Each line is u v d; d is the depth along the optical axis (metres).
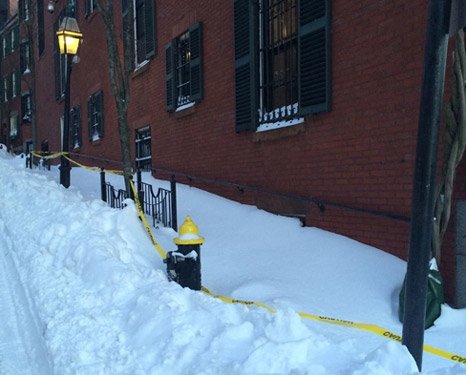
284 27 6.88
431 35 2.62
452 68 4.11
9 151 25.05
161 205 7.68
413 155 4.74
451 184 4.16
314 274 5.04
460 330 3.99
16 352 3.73
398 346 2.64
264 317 3.29
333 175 5.78
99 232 5.40
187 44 9.59
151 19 10.86
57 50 20.16
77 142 17.72
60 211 6.56
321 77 5.86
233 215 7.11
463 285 4.33
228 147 7.98
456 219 4.34
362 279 4.77
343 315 4.21
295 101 6.66
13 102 31.28
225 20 8.01
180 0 9.55
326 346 2.85
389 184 5.01
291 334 2.95
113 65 7.02
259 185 7.17
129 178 6.97
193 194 8.50
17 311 4.47
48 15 21.47
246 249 5.93
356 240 5.45
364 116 5.33
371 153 5.23
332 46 5.79
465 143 4.08
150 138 11.34
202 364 2.78
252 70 7.16
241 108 7.42
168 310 3.44
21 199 8.26
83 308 3.92
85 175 13.30
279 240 6.01
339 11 5.69
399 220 4.79
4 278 5.36
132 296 3.95
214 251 5.98
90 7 15.67
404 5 4.85
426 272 2.68
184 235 4.51
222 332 3.04
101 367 3.03
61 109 19.98
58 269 5.00
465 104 4.04
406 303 2.73
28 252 5.64
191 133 9.25
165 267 5.27
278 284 4.87
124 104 6.99
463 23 2.50
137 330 3.38
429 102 2.62
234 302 4.15
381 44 5.12
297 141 6.39
